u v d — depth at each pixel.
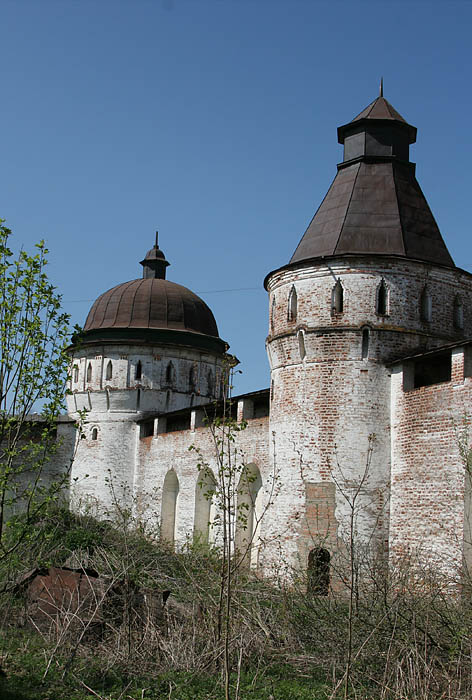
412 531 21.62
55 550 19.38
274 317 25.80
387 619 13.24
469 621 13.34
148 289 42.84
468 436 19.91
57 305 14.16
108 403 40.38
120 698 11.99
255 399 30.05
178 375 41.12
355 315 23.84
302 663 13.74
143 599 15.62
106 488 39.44
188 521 33.78
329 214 26.00
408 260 24.05
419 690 11.59
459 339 24.70
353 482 23.03
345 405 23.52
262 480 28.19
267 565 24.00
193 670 13.40
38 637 15.24
